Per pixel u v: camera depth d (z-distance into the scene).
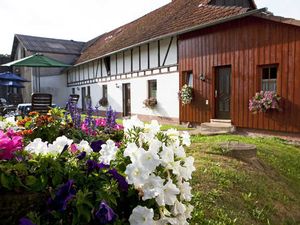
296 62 8.46
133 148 1.92
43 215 1.75
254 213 4.07
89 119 4.41
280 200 4.82
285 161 6.93
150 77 14.70
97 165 1.92
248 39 9.66
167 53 13.39
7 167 1.76
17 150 1.97
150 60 14.67
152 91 14.95
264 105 9.09
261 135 9.52
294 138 8.73
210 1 12.80
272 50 9.01
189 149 6.32
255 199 4.47
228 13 10.39
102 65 20.19
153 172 1.96
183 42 12.24
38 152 2.02
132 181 1.81
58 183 1.82
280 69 8.86
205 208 3.73
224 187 4.46
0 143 1.86
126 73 16.95
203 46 11.28
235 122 10.21
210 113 11.16
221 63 10.59
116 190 1.77
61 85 27.73
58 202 1.70
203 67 11.32
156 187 1.84
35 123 4.09
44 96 9.27
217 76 11.03
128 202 1.93
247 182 4.90
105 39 24.38
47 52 27.16
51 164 1.87
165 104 13.67
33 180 1.79
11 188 1.75
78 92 24.98
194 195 3.93
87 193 1.69
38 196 1.79
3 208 1.73
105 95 20.38
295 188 5.79
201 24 10.55
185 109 12.29
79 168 1.92
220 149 6.27
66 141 2.21
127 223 1.82
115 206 1.87
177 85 12.82
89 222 1.72
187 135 2.42
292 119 8.64
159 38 12.73
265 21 9.15
